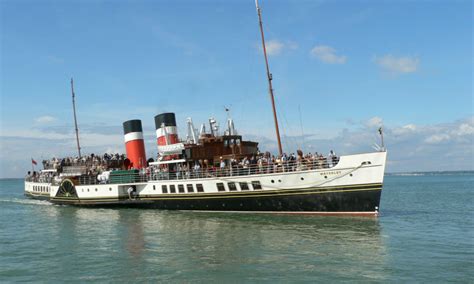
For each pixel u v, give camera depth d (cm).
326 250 1942
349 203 2867
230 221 2875
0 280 1598
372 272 1591
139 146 4491
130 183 3834
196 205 3462
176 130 4175
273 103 3528
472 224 2720
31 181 6016
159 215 3344
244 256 1856
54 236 2523
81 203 4228
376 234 2322
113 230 2669
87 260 1862
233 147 3816
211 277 1562
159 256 1895
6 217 3622
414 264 1694
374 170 2766
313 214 3003
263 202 3161
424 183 12231
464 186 9150
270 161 3294
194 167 3512
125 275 1617
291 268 1653
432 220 2922
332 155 2931
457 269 1620
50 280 1586
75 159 5097
